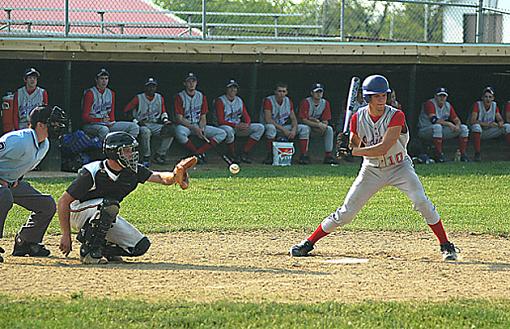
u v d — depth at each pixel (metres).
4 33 32.56
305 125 34.34
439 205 24.22
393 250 16.81
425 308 10.64
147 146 32.25
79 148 29.61
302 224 20.42
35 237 14.96
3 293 11.17
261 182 28.17
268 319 9.95
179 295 11.28
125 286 11.90
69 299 10.82
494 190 27.58
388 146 14.47
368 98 14.48
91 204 14.00
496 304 11.08
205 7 34.47
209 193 25.66
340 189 27.03
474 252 16.64
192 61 33.84
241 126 33.69
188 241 17.84
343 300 11.20
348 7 35.34
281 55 34.53
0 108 35.28
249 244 17.53
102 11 33.53
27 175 28.70
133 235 14.44
